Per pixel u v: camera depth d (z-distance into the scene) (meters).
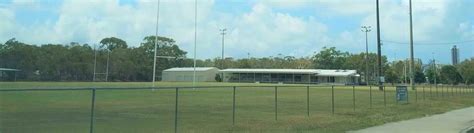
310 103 30.27
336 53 162.25
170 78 125.75
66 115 15.26
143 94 35.31
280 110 24.48
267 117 20.64
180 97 33.38
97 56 115.38
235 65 167.38
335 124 19.12
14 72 92.75
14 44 103.50
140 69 123.25
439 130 18.44
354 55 155.75
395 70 148.75
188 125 17.11
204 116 20.25
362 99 36.19
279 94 41.72
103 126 15.07
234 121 18.09
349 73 124.06
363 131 17.61
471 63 134.25
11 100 24.03
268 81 129.12
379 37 55.97
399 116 23.88
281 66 167.00
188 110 22.77
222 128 16.53
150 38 132.50
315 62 164.38
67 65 108.19
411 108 29.44
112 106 22.75
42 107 19.17
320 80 126.19
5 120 14.47
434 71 137.00
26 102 22.48
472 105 37.09
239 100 31.69
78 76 109.75
